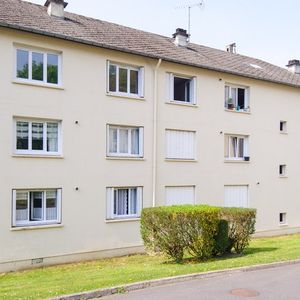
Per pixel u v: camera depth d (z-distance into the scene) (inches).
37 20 668.7
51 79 644.7
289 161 975.6
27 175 609.6
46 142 639.1
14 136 606.9
